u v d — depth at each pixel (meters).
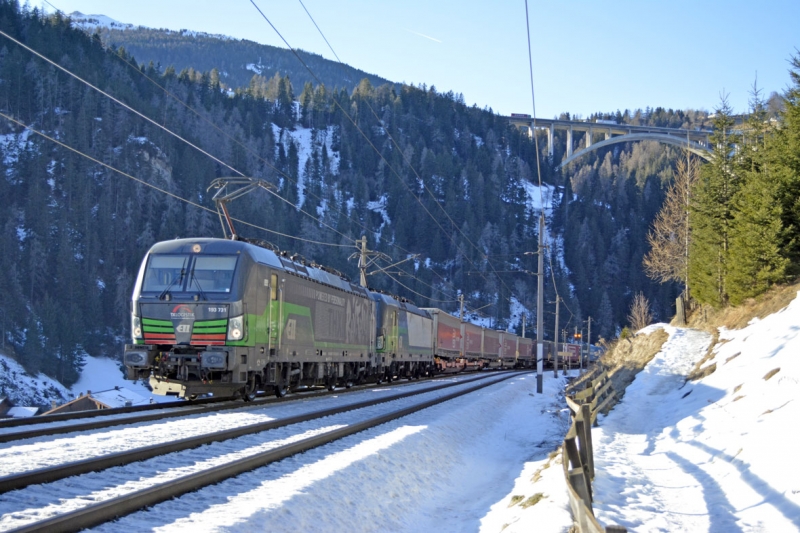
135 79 166.00
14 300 82.31
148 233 111.88
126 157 120.81
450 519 10.43
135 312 16.88
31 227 101.44
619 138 134.25
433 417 18.64
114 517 6.77
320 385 26.59
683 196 48.75
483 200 181.50
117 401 42.06
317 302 22.88
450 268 162.12
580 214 192.12
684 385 23.08
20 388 68.12
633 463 12.62
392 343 33.78
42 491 7.61
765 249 29.48
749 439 11.34
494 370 72.12
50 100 126.19
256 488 8.55
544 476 11.59
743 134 37.44
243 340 16.80
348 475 9.86
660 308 140.38
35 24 144.50
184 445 10.73
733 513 8.32
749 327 25.88
